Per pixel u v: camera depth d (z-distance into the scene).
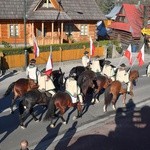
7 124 15.88
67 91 16.20
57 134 15.11
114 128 16.16
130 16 50.31
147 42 45.00
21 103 15.26
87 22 39.88
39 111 17.78
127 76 20.38
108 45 36.22
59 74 19.30
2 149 13.38
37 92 15.44
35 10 34.94
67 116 17.38
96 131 15.68
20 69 27.80
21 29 36.41
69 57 32.56
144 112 18.62
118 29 51.69
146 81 26.12
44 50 30.45
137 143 14.68
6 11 35.12
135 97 21.42
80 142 14.41
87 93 19.97
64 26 38.78
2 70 26.91
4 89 21.94
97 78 19.05
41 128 15.66
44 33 37.59
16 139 14.35
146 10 45.22
